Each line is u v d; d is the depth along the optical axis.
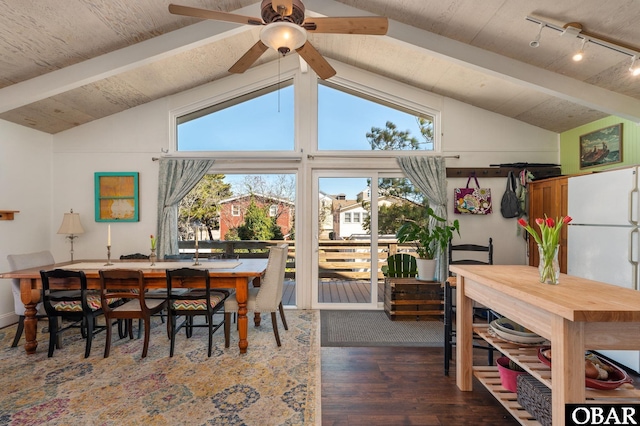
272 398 2.16
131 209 4.22
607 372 1.54
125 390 2.25
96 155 4.23
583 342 1.28
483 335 2.11
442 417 1.98
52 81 3.03
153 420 1.93
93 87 3.55
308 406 2.07
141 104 4.23
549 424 1.52
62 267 3.17
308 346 3.02
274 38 1.99
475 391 2.28
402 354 2.88
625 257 2.48
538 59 2.83
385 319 3.84
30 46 2.67
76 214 4.00
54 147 4.23
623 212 2.51
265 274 3.00
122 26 2.77
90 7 2.46
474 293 2.14
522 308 1.61
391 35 2.96
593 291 1.54
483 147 4.17
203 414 1.99
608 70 2.70
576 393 1.28
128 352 2.88
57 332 2.89
